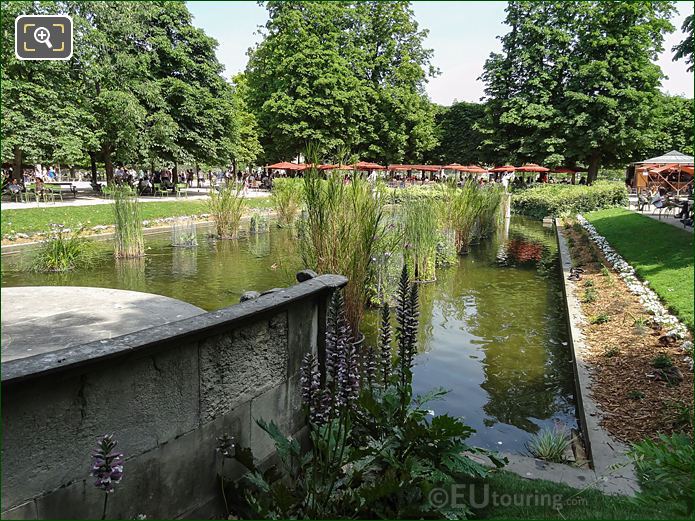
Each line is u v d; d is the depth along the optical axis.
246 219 15.92
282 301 2.45
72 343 3.61
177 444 2.05
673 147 36.78
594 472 2.85
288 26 29.31
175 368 2.01
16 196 17.75
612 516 2.26
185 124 24.19
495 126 33.41
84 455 1.71
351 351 2.53
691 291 6.26
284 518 2.03
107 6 19.53
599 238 12.67
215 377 2.22
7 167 19.31
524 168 29.58
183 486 2.10
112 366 1.76
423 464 2.43
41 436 1.58
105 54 18.98
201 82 25.36
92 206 15.33
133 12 21.61
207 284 7.97
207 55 25.56
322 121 29.33
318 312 2.92
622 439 3.21
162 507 2.01
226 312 2.21
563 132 30.00
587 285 7.78
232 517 2.27
